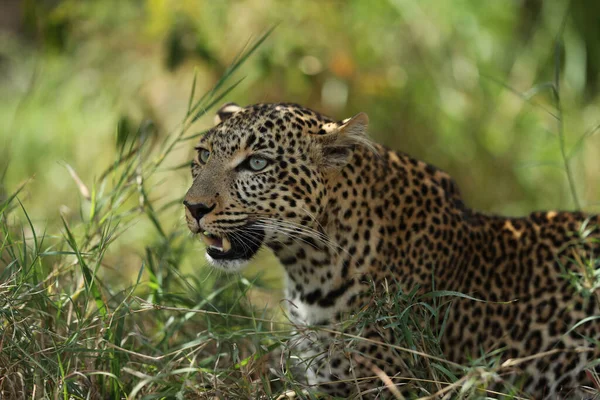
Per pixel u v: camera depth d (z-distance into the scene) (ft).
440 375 23.82
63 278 28.55
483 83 48.67
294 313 27.48
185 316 27.09
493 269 27.30
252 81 47.29
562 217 28.19
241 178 25.48
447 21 49.42
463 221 27.61
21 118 52.60
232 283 29.68
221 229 25.54
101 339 23.61
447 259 26.94
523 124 48.34
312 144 25.68
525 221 28.19
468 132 47.75
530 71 49.65
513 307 26.81
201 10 45.91
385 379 21.79
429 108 48.06
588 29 49.98
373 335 25.49
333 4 49.62
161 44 49.44
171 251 32.09
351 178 26.27
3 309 23.43
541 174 47.32
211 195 25.39
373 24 49.21
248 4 48.03
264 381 23.00
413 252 26.63
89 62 51.98
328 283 26.45
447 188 28.07
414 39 49.32
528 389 26.66
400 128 48.21
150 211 30.91
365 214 26.37
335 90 47.85
